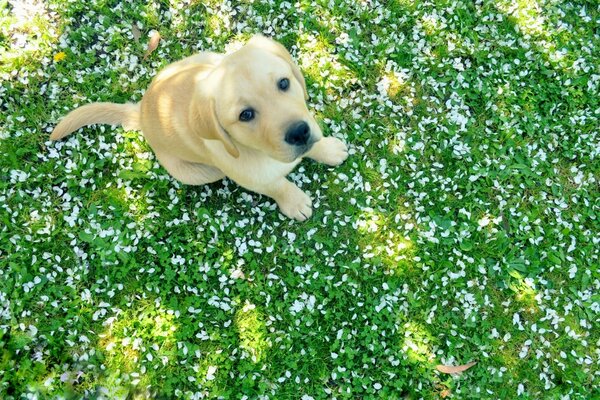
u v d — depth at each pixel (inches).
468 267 44.6
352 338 43.4
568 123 47.1
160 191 45.5
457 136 46.7
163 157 42.4
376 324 43.5
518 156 46.6
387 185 45.8
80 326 43.1
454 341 43.3
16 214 44.7
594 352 43.6
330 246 44.8
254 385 42.7
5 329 42.8
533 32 48.7
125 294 44.0
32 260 44.0
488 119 47.5
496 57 48.4
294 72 35.9
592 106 47.5
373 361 43.0
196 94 34.7
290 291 44.2
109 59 47.9
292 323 43.5
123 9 48.8
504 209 45.8
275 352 43.0
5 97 47.1
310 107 46.9
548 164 46.6
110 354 43.0
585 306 44.1
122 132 46.2
